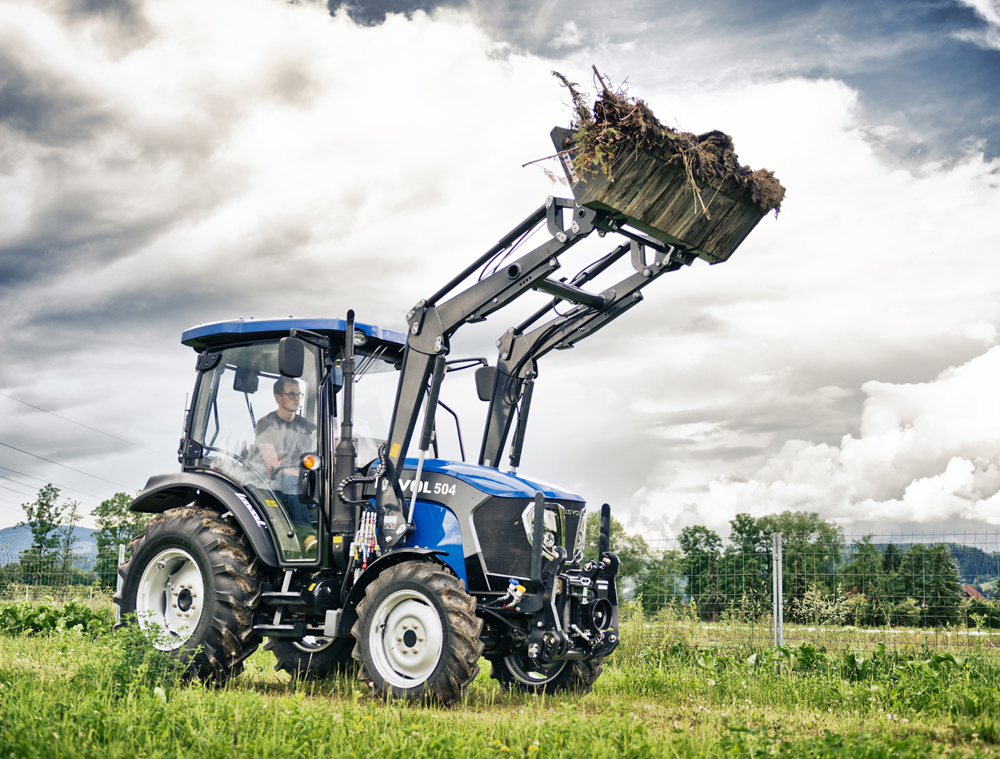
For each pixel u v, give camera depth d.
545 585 6.18
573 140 5.80
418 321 6.68
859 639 8.60
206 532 6.70
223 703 4.89
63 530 31.45
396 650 6.09
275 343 7.12
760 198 6.00
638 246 6.73
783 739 4.39
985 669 7.32
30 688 5.07
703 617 9.47
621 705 6.09
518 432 7.55
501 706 6.12
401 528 6.47
